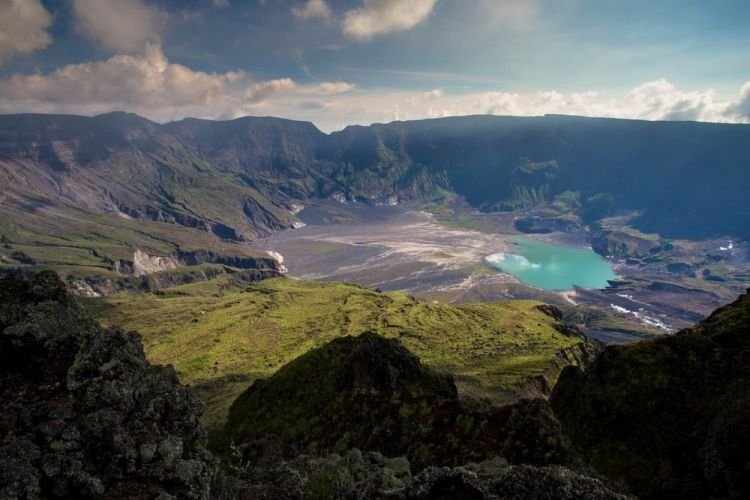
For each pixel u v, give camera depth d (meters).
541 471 18.56
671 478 35.94
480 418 38.88
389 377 64.00
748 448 31.48
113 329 19.67
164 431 17.55
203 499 16.45
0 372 17.44
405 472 27.52
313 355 74.25
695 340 50.53
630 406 45.19
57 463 14.54
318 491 21.36
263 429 58.81
